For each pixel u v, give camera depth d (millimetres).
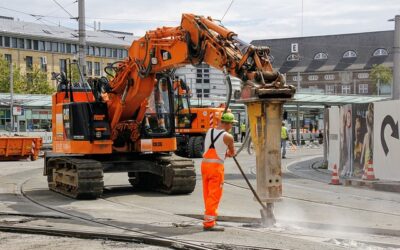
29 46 108500
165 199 14484
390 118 17359
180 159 15555
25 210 12375
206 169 9680
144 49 14031
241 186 17281
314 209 12531
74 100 15875
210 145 9711
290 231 9883
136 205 13383
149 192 16047
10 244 8945
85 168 14180
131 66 14406
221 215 11430
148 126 15586
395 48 25188
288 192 15766
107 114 15141
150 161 15641
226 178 19906
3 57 95438
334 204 13352
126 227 10117
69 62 16281
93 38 115938
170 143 15734
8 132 45656
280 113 9562
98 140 14914
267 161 9570
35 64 101875
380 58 118188
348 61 121250
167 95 15875
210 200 9688
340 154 21844
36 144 32969
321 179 19703
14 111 47688
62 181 15492
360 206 13008
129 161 15367
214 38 11508
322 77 122938
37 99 50531
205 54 11781
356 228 10203
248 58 10281
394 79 25234
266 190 9617
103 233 9453
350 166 20516
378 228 10078
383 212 12062
